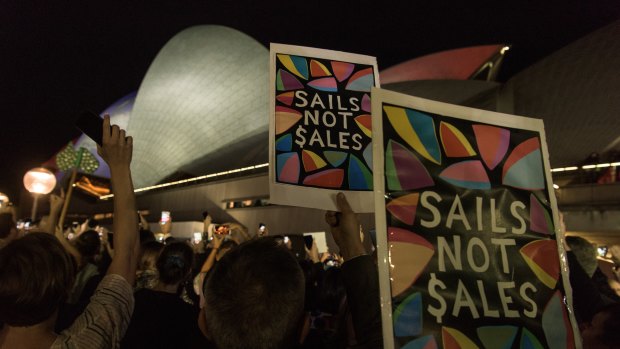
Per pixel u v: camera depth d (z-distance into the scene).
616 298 3.33
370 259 1.78
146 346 2.53
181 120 47.31
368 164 2.40
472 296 1.66
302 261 3.40
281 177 2.25
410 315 1.55
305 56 2.55
